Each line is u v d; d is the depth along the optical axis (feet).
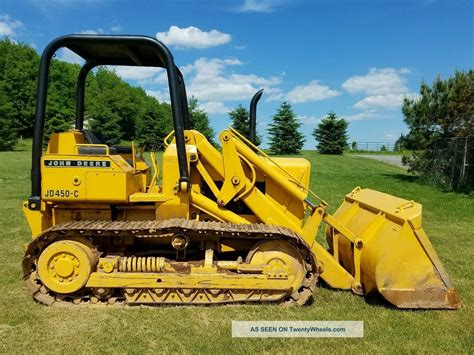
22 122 189.88
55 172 15.97
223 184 17.33
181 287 15.89
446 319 15.51
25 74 192.13
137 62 19.19
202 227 15.79
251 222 18.15
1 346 13.26
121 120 172.24
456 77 61.93
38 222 16.51
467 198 49.75
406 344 13.74
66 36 15.85
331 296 17.40
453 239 28.60
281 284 16.01
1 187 52.24
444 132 64.13
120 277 15.83
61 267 15.78
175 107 16.15
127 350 13.10
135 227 15.62
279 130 158.30
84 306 16.07
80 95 19.03
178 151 16.28
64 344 13.43
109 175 16.03
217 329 14.47
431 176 64.18
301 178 18.34
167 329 14.42
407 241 15.99
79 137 17.24
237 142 17.35
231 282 15.92
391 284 16.05
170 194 17.15
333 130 163.53
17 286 18.37
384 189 57.57
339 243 19.60
